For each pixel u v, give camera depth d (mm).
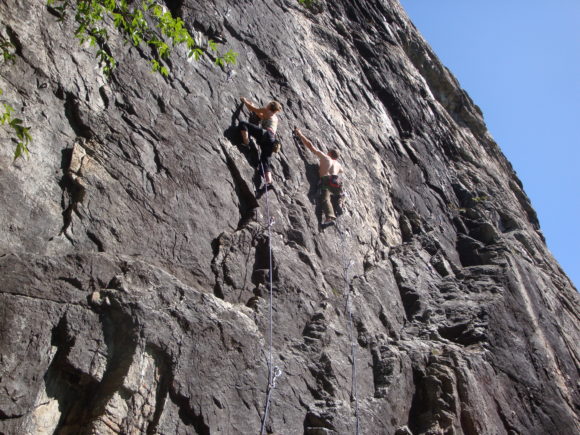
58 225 7133
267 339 8172
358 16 17531
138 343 6617
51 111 7766
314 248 10078
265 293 8594
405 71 17234
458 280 12344
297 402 7867
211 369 7094
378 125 14344
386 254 11648
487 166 17609
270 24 12766
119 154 8109
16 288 6242
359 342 9359
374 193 12500
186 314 7184
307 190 10797
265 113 10461
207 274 8172
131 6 9617
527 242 15211
